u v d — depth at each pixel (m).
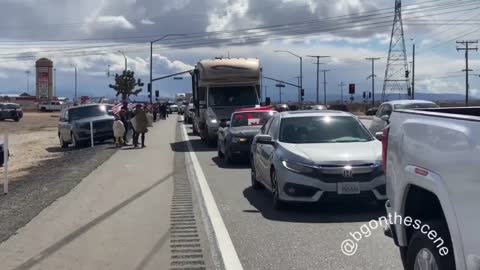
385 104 19.70
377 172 9.12
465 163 3.79
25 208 10.09
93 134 26.67
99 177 14.34
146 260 6.82
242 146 16.77
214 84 24.31
